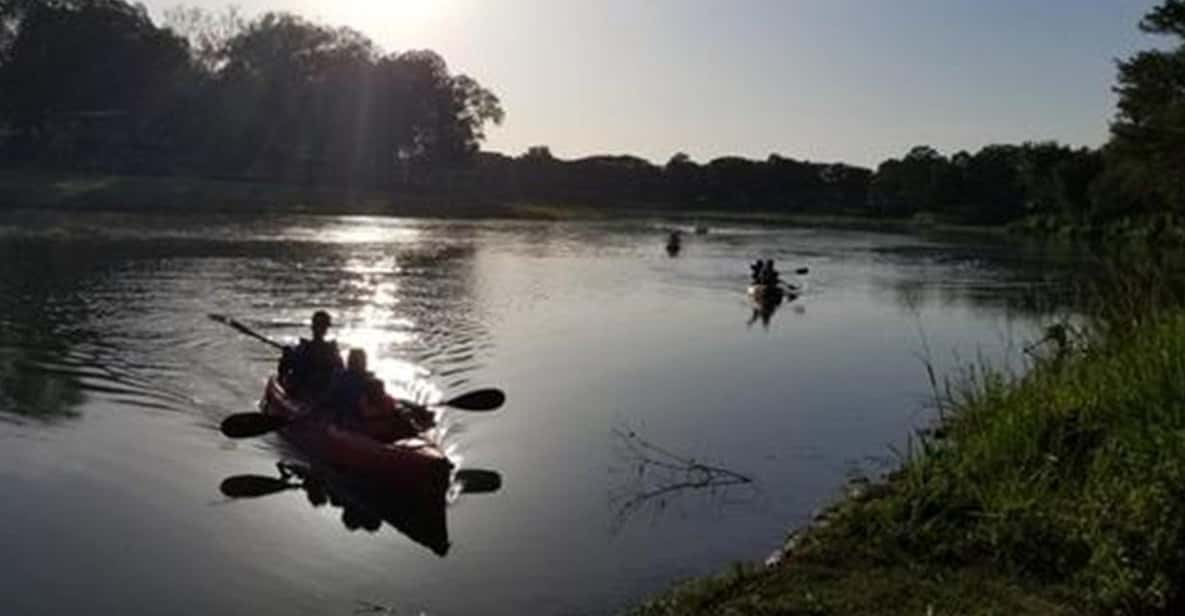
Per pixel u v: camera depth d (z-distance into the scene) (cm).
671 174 14138
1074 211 10281
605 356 2344
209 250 4475
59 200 6562
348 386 1467
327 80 10138
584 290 3697
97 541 1105
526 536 1161
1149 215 8356
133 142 9144
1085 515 798
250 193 8012
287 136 9819
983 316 3422
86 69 8981
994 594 741
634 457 1485
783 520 1220
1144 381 934
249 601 971
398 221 7738
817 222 11838
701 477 1390
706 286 4025
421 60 11150
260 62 10269
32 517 1165
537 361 2244
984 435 957
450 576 1042
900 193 14212
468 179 12225
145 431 1534
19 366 1928
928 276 4978
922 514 872
